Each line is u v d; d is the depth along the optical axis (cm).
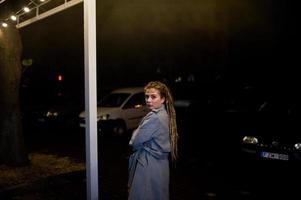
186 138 994
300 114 682
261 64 1633
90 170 303
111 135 1040
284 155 550
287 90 808
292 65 1519
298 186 539
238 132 725
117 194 522
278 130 602
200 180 595
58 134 1180
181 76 1939
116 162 737
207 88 1254
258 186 557
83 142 1001
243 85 1030
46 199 498
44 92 1820
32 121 1315
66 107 1288
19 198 501
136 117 1093
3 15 552
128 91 1136
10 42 628
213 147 866
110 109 1037
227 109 921
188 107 1088
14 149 647
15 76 643
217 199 500
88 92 302
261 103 843
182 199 500
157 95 289
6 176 577
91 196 303
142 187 282
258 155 586
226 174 631
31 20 480
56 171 617
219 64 1786
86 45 303
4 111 648
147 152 287
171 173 641
